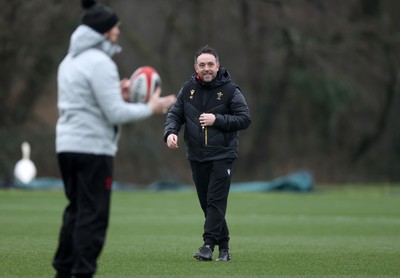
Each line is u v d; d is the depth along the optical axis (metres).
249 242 46.72
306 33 151.38
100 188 25.88
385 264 36.19
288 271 33.62
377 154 174.88
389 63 157.62
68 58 26.42
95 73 25.56
